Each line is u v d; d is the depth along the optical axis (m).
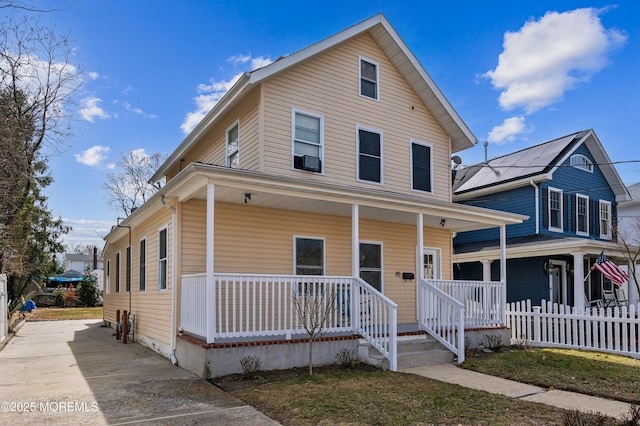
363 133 11.85
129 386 6.83
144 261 12.14
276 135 10.32
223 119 11.94
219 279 7.57
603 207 19.53
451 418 5.16
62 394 6.39
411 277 12.82
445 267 13.73
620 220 21.73
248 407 5.62
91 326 17.98
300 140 10.73
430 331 9.78
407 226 13.01
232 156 11.38
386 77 12.59
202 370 7.32
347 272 11.46
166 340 9.65
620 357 9.66
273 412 5.39
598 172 19.52
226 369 7.36
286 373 7.57
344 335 8.70
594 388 6.78
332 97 11.40
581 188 18.58
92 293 33.19
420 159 12.99
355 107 11.79
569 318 10.95
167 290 9.73
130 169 34.59
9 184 12.42
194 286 8.30
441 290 9.84
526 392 6.59
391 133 12.43
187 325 8.59
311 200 9.41
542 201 16.92
